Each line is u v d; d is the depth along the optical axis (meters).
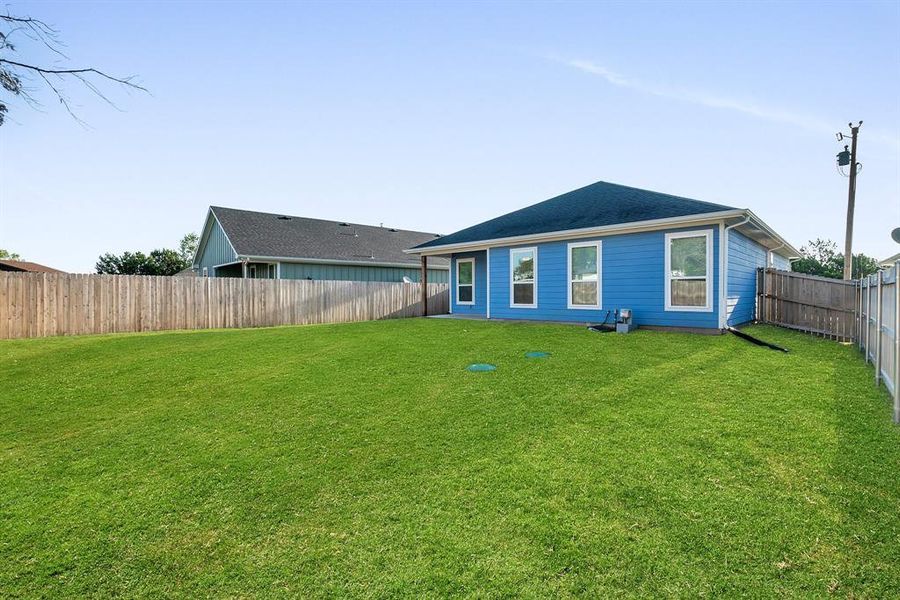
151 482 3.49
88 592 2.33
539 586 2.22
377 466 3.62
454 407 5.01
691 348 8.05
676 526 2.66
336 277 21.94
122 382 6.57
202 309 14.48
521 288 13.45
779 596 2.10
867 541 2.46
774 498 2.92
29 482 3.54
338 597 2.22
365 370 6.95
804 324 10.65
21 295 11.38
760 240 13.22
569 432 4.14
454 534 2.67
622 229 10.88
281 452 3.98
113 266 30.34
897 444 3.71
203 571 2.46
